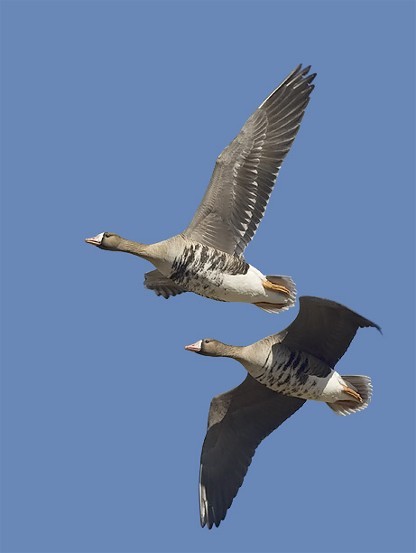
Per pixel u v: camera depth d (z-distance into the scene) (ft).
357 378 59.41
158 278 67.82
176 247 58.75
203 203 58.85
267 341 58.08
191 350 58.95
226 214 59.00
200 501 60.59
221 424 61.00
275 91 60.03
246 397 60.90
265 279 59.26
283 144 59.82
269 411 61.26
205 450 60.95
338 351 57.52
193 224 58.90
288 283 59.36
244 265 58.95
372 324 55.16
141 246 60.44
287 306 59.47
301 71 60.59
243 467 60.80
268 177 59.47
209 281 58.80
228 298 59.26
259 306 59.77
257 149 59.47
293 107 60.23
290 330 57.26
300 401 61.21
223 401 60.90
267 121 59.77
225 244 59.00
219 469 60.90
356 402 59.16
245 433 61.21
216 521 60.29
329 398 58.49
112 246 60.54
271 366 57.98
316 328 56.90
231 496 60.49
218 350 58.85
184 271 58.85
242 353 58.34
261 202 59.41
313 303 55.01
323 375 58.08
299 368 58.03
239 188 59.21
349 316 55.67
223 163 58.95
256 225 59.36
